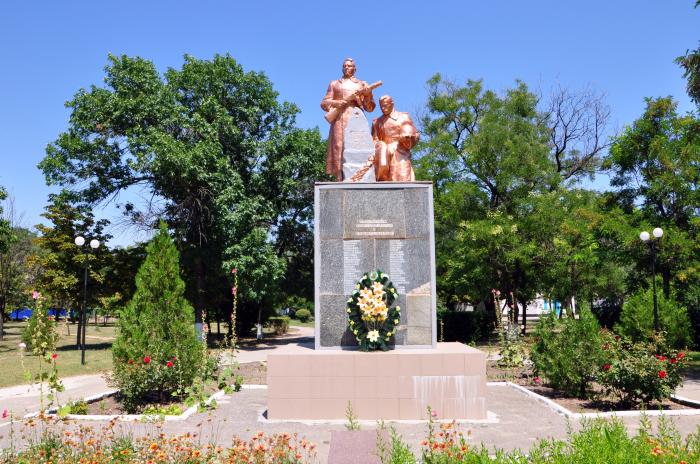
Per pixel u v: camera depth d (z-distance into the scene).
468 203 22.55
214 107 21.30
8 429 7.30
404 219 8.51
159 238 9.53
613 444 4.45
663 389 8.15
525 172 21.77
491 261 21.36
